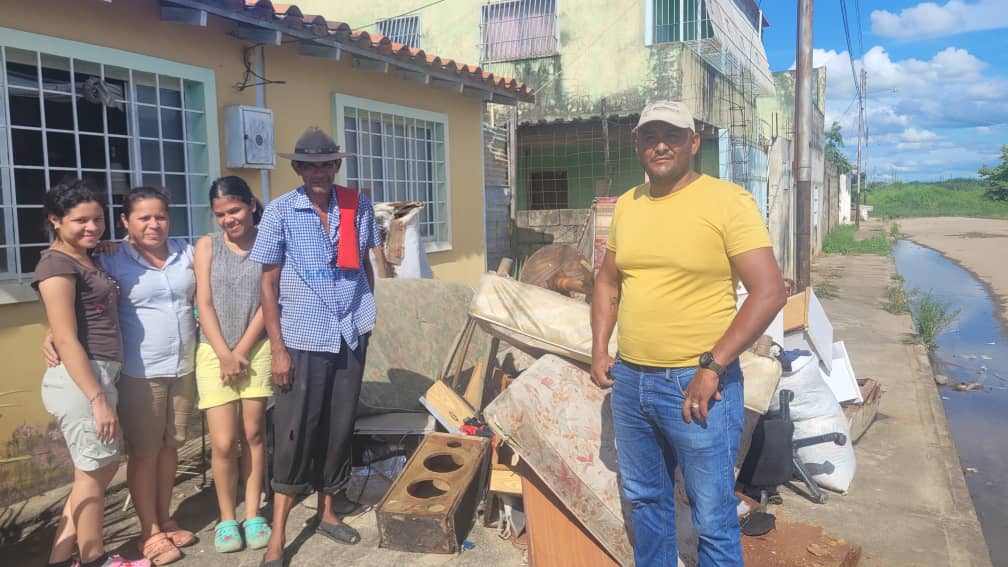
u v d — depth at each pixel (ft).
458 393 16.65
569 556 10.76
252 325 11.93
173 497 14.28
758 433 13.19
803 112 29.37
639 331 8.64
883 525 13.12
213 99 17.13
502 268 14.89
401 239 21.65
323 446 12.06
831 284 47.75
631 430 9.10
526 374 11.14
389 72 23.79
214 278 11.79
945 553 12.13
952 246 87.76
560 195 43.57
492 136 35.06
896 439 17.62
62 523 10.83
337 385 11.84
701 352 8.36
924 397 21.24
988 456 18.21
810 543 11.84
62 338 9.89
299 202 11.37
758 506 12.83
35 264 13.73
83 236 10.09
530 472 11.21
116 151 15.19
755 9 54.34
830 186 105.40
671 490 9.37
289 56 19.62
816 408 14.46
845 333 30.91
